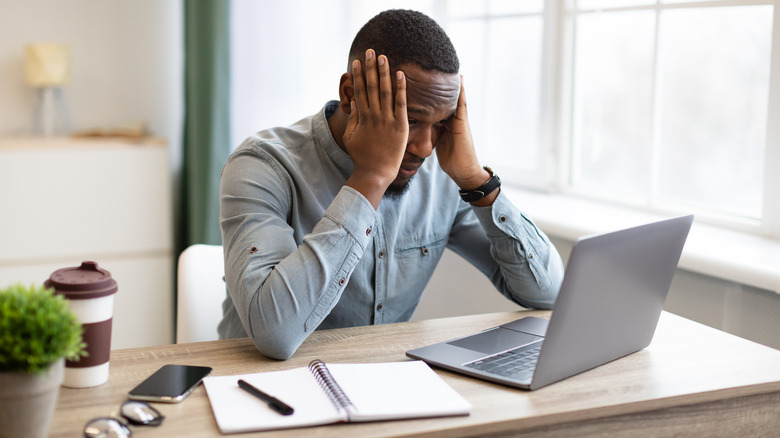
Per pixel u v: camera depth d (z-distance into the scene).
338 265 1.27
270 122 2.95
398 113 1.30
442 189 1.66
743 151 1.98
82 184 2.87
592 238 1.08
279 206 1.44
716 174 2.05
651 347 1.33
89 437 0.93
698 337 1.39
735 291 1.74
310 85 2.92
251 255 1.31
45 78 2.93
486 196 1.51
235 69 2.91
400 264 1.59
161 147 2.95
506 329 1.39
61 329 0.90
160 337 3.06
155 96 3.25
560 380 1.16
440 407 1.03
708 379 1.18
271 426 0.98
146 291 3.02
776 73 1.84
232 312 1.55
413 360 1.24
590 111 2.41
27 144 2.78
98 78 3.17
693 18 2.06
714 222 2.04
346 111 1.43
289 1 2.89
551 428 1.06
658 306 1.30
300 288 1.23
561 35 2.43
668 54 2.14
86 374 1.10
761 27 1.90
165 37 3.23
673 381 1.17
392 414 1.01
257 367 1.20
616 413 1.08
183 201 3.14
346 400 1.03
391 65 1.31
